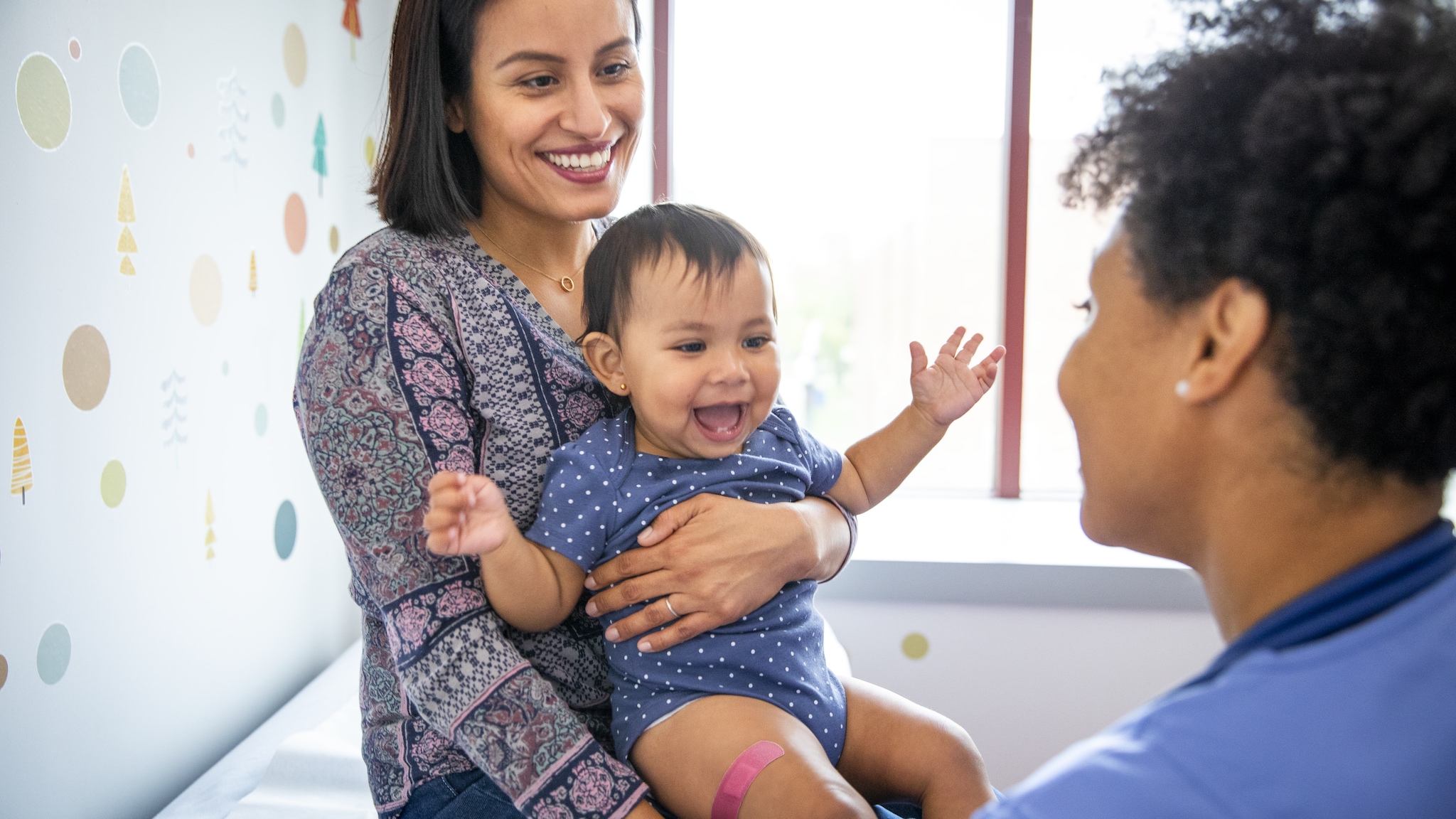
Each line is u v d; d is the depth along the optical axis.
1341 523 0.51
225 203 1.41
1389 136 0.46
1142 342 0.56
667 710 0.87
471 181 0.98
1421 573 0.48
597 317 0.96
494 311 0.88
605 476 0.89
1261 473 0.52
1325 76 0.49
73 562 1.10
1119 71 0.61
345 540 0.84
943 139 6.36
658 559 0.88
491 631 0.82
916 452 1.12
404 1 0.90
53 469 1.06
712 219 0.95
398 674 0.85
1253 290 0.49
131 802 1.22
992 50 2.21
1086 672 1.84
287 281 1.61
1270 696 0.45
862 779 0.93
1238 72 0.52
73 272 1.09
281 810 1.17
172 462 1.29
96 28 1.12
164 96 1.25
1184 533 0.58
